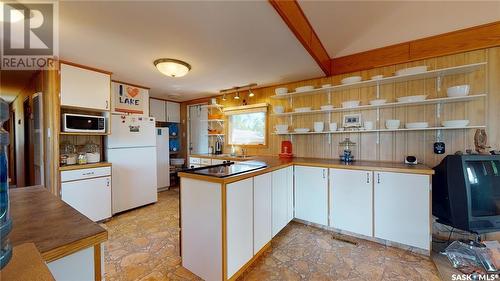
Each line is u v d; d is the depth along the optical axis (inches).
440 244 87.7
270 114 145.5
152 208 138.6
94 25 68.6
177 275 70.7
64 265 29.2
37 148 118.1
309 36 87.6
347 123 117.6
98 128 116.7
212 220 65.1
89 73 110.7
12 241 28.1
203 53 91.8
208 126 190.7
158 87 152.4
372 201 91.2
